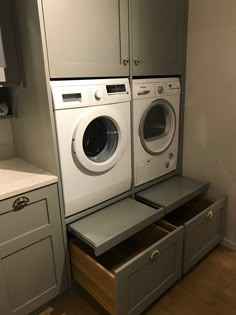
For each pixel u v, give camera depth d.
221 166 2.08
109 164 1.74
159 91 1.97
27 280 1.52
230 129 1.96
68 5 1.36
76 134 1.51
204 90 2.04
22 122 1.74
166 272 1.67
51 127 1.44
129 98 1.76
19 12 1.40
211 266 1.97
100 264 1.58
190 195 2.01
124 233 1.55
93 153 1.81
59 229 1.59
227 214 2.13
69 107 1.46
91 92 1.54
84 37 1.46
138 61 1.77
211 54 1.94
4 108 1.74
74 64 1.45
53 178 1.50
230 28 1.80
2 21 1.41
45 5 1.28
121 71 1.69
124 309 1.43
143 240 1.92
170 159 2.25
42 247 1.54
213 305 1.64
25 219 1.43
